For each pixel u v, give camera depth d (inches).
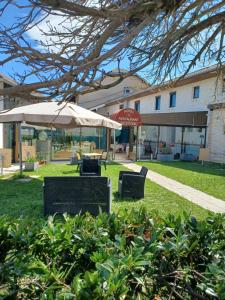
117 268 74.8
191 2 107.4
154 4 77.9
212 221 120.5
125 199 343.9
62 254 101.1
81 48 99.1
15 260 90.7
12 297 78.0
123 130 1133.7
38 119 385.7
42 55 90.3
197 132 872.9
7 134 666.8
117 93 1381.6
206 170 627.5
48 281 82.1
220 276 81.4
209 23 117.1
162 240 103.0
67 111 388.8
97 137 1034.1
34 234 103.7
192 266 98.7
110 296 66.1
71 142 857.5
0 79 364.2
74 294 65.9
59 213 267.9
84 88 95.0
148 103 1129.4
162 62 125.8
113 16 79.7
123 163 728.3
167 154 850.8
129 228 114.8
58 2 70.2
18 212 277.7
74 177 268.1
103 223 115.1
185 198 360.8
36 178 465.1
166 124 839.1
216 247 102.7
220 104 743.1
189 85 898.7
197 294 85.4
